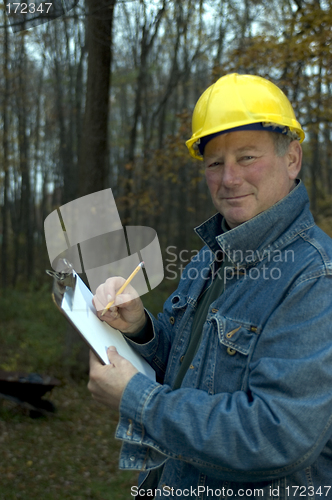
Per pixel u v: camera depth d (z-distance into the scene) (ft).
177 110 57.16
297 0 22.12
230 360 3.36
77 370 24.40
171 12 35.47
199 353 3.64
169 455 3.06
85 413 20.79
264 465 2.77
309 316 2.96
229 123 3.38
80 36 49.16
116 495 13.76
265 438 2.75
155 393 3.14
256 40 22.88
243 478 3.08
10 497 13.24
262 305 3.29
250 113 3.36
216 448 2.83
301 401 2.78
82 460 16.25
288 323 3.02
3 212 59.93
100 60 21.49
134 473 15.39
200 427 2.90
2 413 19.85
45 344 29.91
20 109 61.98
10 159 59.77
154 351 4.41
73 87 57.21
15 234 65.36
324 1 20.29
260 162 3.46
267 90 3.50
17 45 50.72
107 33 21.03
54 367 25.36
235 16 32.55
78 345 25.02
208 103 3.55
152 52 53.01
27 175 65.57
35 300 43.93
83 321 3.29
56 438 18.08
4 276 58.39
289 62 21.83
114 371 3.26
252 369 3.10
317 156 50.47
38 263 72.23
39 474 14.92
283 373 2.82
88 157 22.17
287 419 2.74
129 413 3.13
